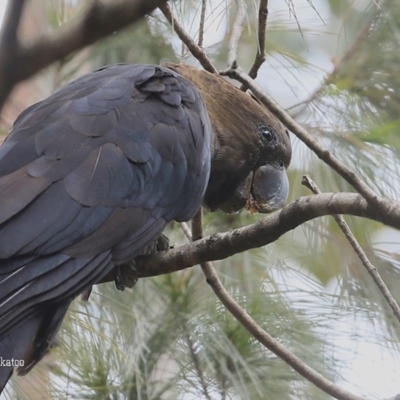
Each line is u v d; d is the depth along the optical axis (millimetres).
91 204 7078
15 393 8703
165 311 9242
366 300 9430
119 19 5070
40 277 6684
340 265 9758
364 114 9828
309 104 9969
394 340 9266
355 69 9938
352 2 10195
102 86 7965
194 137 8109
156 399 8922
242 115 9492
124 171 7383
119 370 8922
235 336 9148
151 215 7648
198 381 9031
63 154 7211
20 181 6930
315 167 9891
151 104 8000
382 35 9898
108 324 9117
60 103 7758
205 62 9195
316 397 8953
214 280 8367
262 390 8859
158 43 10141
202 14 8719
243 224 9930
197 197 8133
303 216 6961
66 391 8828
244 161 9516
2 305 6453
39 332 6867
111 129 7555
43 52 4992
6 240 6609
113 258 7320
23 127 7520
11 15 4879
